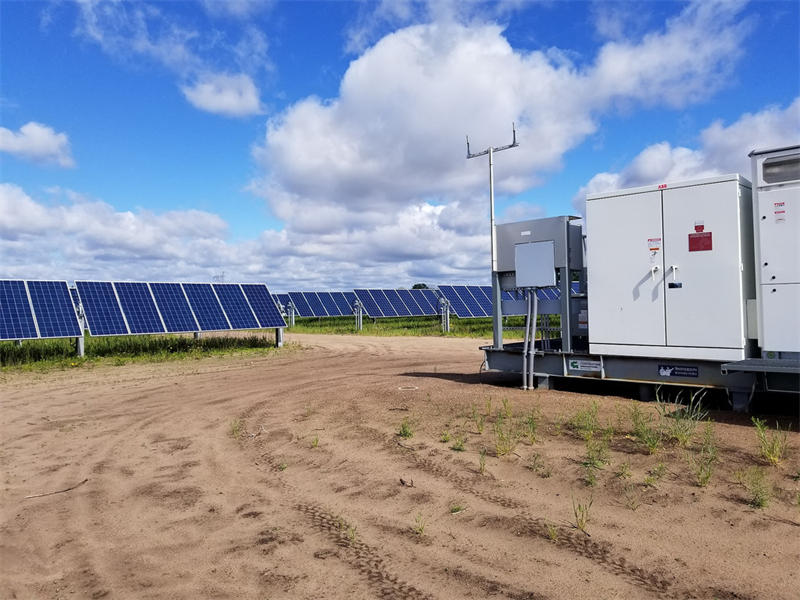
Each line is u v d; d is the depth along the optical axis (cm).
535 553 382
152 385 1209
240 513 486
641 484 481
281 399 987
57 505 522
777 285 683
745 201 745
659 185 783
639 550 377
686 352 761
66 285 1839
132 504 519
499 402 820
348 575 368
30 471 627
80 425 842
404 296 3609
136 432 793
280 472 591
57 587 371
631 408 753
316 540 423
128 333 1775
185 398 1048
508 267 973
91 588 369
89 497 541
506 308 997
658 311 784
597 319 839
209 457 660
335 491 524
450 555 387
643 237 797
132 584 372
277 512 483
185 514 489
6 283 1734
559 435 632
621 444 584
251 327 2000
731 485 466
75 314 1758
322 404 902
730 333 726
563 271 906
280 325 2075
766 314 690
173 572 386
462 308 3120
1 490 566
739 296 720
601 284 834
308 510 483
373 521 452
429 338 2406
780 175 680
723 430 618
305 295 3722
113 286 1916
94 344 1953
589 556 373
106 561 407
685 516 421
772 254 686
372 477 552
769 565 349
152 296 1956
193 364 1581
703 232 746
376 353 1803
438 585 349
